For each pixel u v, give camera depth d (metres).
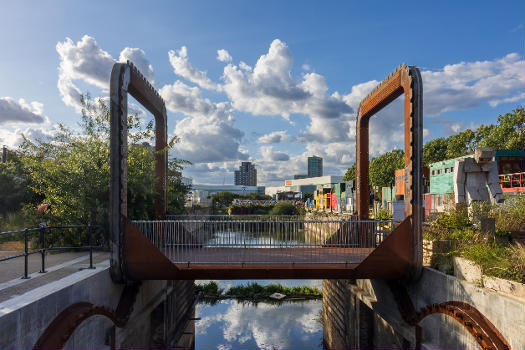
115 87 8.69
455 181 12.16
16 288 6.37
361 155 13.12
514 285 5.68
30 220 12.92
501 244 7.70
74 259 9.58
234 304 22.55
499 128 35.31
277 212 70.19
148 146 13.69
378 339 11.93
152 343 12.07
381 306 10.76
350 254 10.40
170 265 8.60
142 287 10.16
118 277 8.52
